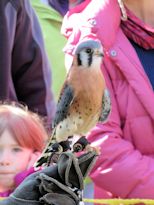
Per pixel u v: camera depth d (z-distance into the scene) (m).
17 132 5.17
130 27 5.86
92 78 3.94
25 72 6.35
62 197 3.66
